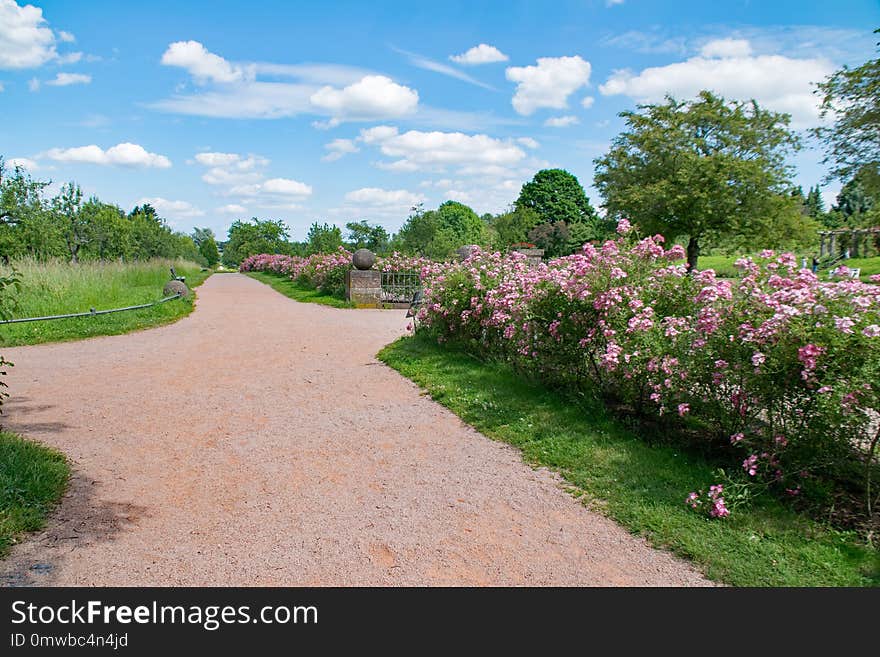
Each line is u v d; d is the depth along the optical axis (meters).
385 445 4.96
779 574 3.00
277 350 9.45
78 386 6.87
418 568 3.08
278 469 4.39
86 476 4.18
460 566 3.10
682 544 3.28
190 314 14.59
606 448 4.62
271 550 3.22
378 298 17.48
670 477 4.05
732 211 23.83
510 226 42.00
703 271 4.88
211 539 3.33
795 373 3.50
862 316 3.39
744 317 3.94
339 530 3.46
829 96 17.80
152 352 9.18
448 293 8.41
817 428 3.52
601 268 5.31
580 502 3.87
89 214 22.64
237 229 64.44
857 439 3.55
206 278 36.66
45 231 17.59
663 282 5.11
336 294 19.44
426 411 5.97
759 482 3.76
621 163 27.34
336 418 5.71
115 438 5.02
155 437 5.07
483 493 4.01
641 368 4.68
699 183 23.66
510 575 3.03
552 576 3.02
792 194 25.33
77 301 13.02
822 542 3.24
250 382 7.17
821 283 3.74
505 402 5.91
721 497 3.61
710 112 24.42
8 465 3.94
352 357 8.88
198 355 8.95
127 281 20.03
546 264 6.94
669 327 4.48
